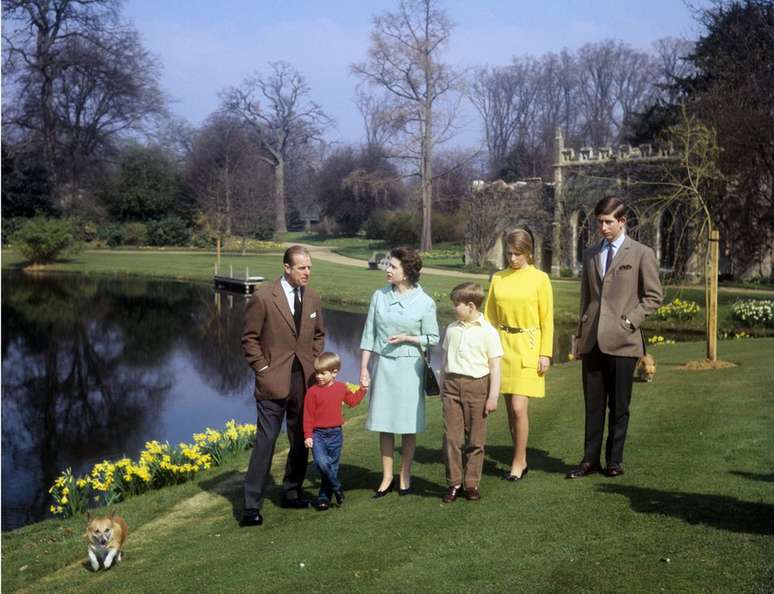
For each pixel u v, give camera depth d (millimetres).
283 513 6367
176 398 16609
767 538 4520
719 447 6645
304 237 77875
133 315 29297
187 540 6105
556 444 7449
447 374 5910
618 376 5984
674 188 26609
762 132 26125
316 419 6234
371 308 6219
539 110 84812
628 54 79875
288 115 83438
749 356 12266
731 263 32344
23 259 51000
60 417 15297
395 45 55000
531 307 6125
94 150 61406
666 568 4262
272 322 6207
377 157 72938
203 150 71125
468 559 4715
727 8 32062
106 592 5047
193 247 64875
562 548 4715
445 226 61344
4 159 57469
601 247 6117
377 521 5645
